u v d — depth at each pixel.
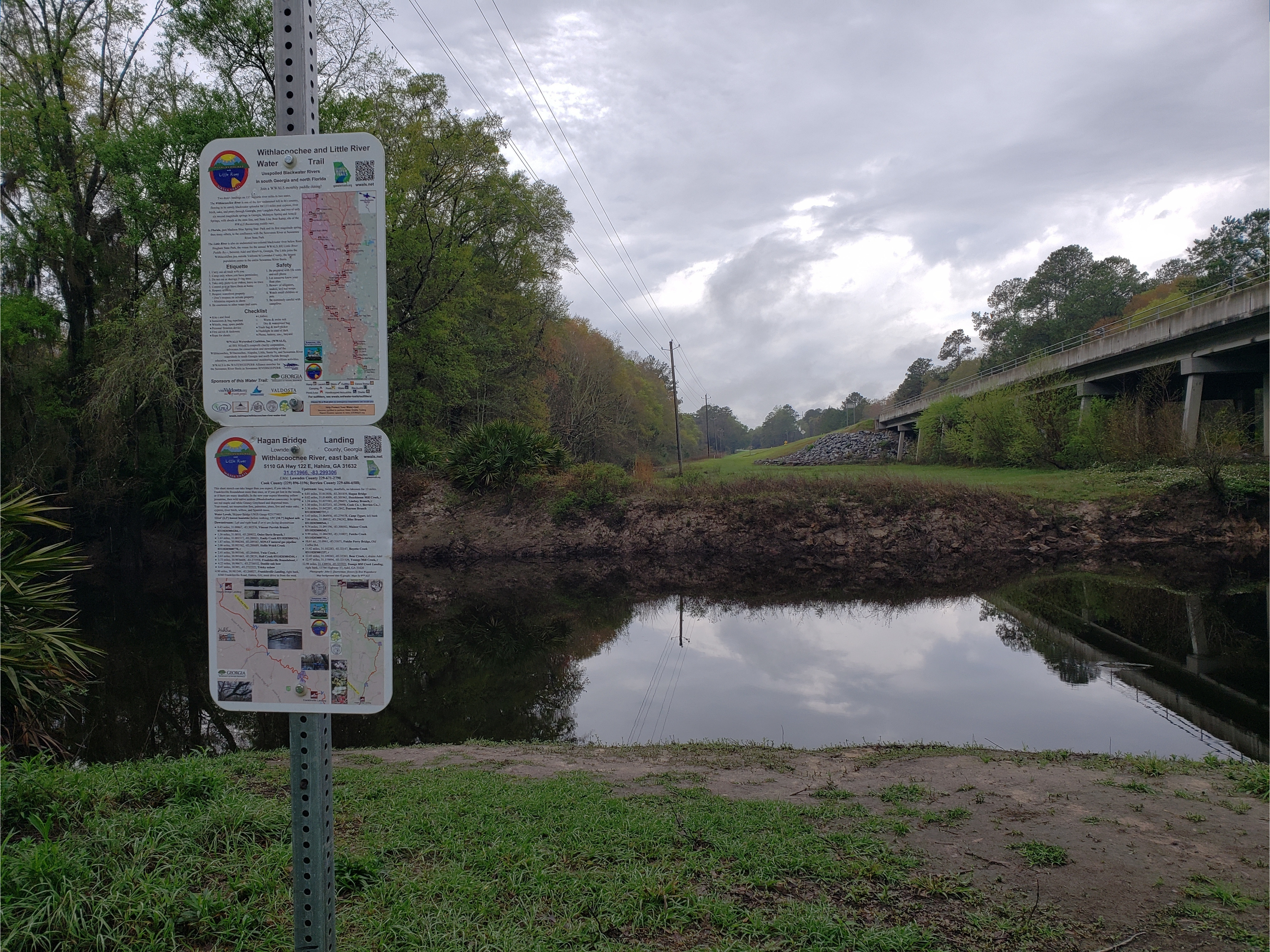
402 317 32.41
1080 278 77.94
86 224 24.91
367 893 3.57
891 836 4.81
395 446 28.84
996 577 21.80
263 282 2.17
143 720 9.98
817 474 33.47
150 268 26.00
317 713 2.15
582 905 3.60
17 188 23.88
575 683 11.80
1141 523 24.98
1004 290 85.38
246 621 2.17
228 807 4.24
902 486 26.86
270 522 2.17
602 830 4.62
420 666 13.23
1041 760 6.83
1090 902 3.94
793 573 23.33
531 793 5.44
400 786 5.52
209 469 2.19
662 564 24.58
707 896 3.76
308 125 2.17
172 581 23.50
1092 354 34.94
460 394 35.81
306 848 2.15
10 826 3.78
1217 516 24.77
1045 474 31.80
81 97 25.50
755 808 5.31
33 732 6.30
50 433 24.92
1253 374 30.92
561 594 20.64
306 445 2.16
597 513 26.88
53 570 6.91
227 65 24.83
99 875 3.31
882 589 20.75
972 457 39.75
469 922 3.35
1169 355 30.91
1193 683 10.99
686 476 30.61
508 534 26.34
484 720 9.79
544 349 49.56
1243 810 5.30
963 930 3.60
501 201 34.25
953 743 8.24
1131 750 7.89
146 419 27.00
